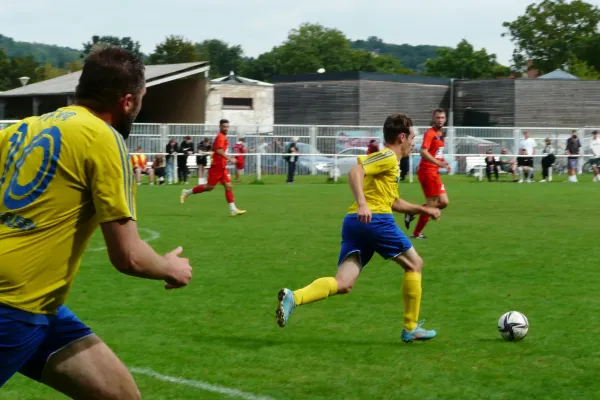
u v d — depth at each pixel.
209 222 19.47
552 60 105.00
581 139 43.66
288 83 56.69
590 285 11.09
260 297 10.32
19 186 3.89
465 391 6.46
